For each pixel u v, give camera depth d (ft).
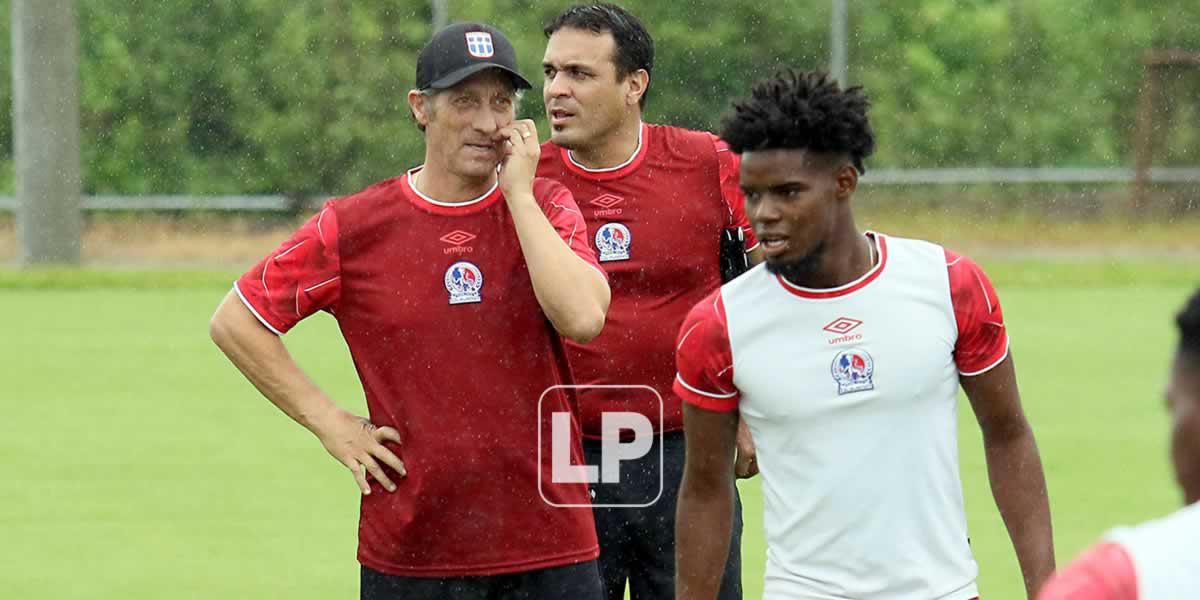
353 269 56.75
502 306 56.08
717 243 68.95
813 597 49.80
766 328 49.37
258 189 239.71
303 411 57.00
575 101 67.46
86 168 238.68
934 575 49.34
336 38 237.25
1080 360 159.43
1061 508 103.14
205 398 141.69
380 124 238.07
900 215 250.16
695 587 53.36
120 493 108.06
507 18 230.27
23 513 102.73
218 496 107.55
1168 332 176.35
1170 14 257.75
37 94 226.99
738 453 66.95
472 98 55.36
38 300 204.13
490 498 56.49
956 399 50.57
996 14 254.47
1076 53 255.91
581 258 56.90
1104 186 252.62
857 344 48.73
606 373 67.82
